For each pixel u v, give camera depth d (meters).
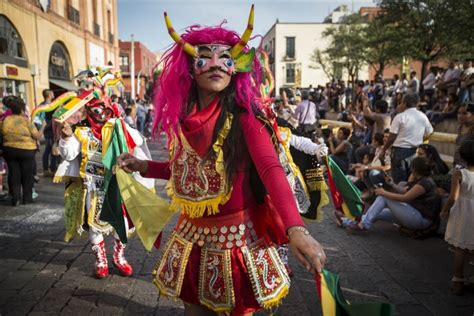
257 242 1.69
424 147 5.49
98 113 3.40
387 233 4.95
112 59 29.50
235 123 1.60
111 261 3.98
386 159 6.16
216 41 1.62
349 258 4.11
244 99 1.61
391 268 3.84
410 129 5.92
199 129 1.61
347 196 2.72
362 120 9.60
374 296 3.27
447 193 4.98
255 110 1.63
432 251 4.31
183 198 1.70
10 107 6.09
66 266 3.87
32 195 6.43
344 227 5.13
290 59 43.72
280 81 44.09
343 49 28.67
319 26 43.19
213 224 1.67
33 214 5.71
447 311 3.04
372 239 4.72
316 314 2.97
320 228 5.14
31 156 6.24
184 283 1.69
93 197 3.40
